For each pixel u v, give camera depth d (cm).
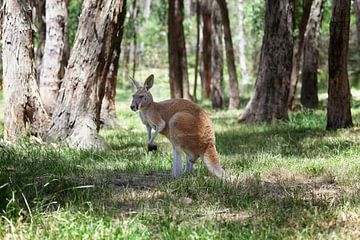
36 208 708
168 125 974
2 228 649
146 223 696
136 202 800
